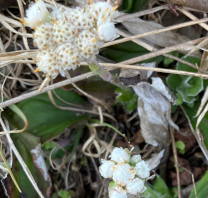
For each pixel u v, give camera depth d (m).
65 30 0.05
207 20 0.09
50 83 0.10
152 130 0.10
